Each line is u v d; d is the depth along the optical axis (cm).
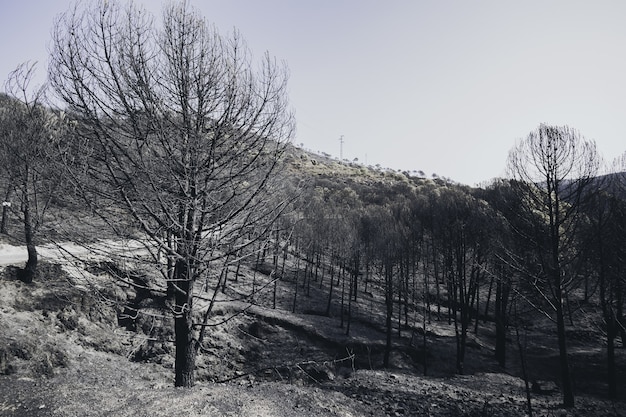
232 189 833
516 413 1505
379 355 2927
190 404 734
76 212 704
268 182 853
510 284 2220
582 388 2331
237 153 802
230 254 822
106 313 2073
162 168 738
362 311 3825
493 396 1872
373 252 3528
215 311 2641
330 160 17862
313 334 2867
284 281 4041
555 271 1772
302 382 2108
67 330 1841
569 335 3638
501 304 3195
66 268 2041
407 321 3709
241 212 849
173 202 760
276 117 838
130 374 1720
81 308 1981
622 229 1966
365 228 3978
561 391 2177
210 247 810
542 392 2106
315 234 3725
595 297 4019
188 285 814
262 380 2186
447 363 2961
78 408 711
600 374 2633
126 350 1967
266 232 870
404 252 3234
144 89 696
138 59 705
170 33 747
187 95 740
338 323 3359
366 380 2080
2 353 1343
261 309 3023
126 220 750
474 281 3575
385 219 3862
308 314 3441
